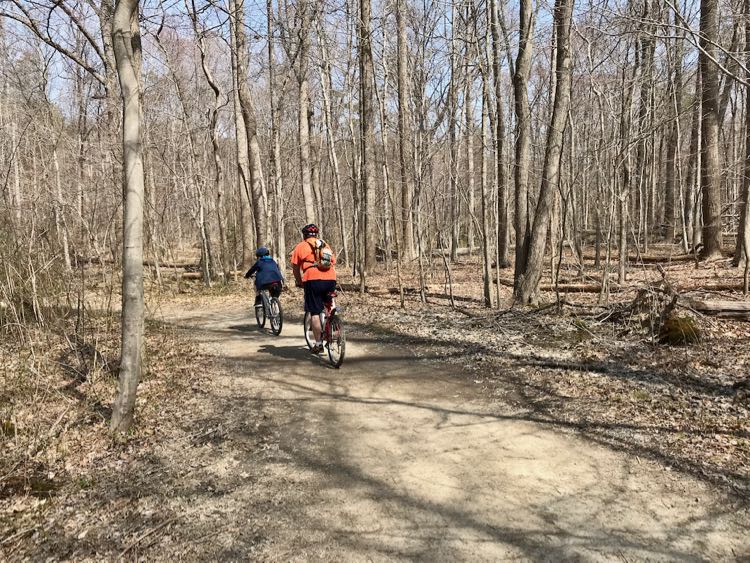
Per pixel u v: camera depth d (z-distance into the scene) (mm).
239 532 3355
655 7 9227
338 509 3598
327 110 19156
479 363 7043
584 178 16016
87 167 12406
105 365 6984
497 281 10680
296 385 6379
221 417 5363
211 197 22141
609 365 6543
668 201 22672
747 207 12930
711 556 2986
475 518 3443
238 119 18047
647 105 10859
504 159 10891
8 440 4852
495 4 9758
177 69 16562
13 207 8602
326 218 25797
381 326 9805
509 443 4551
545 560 3012
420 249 11828
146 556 3137
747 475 3777
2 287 7926
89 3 8648
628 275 14539
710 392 5406
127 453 4555
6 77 13141
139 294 4863
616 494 3666
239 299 14164
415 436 4781
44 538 3350
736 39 9820
